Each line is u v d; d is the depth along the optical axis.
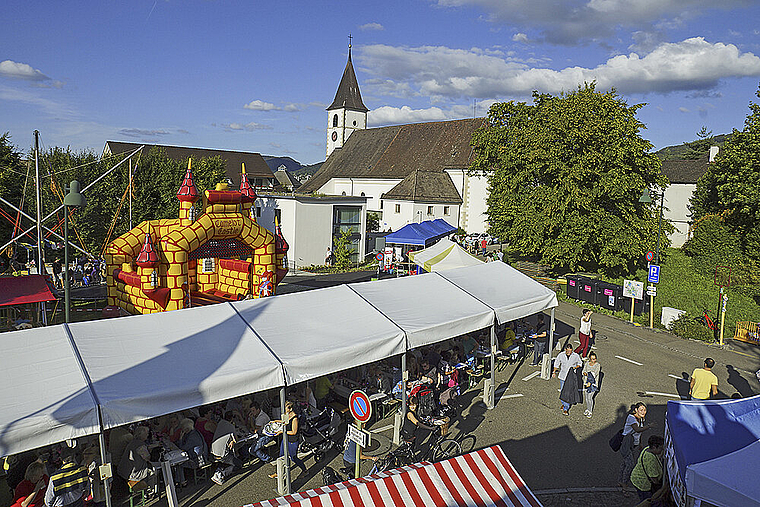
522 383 16.45
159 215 40.78
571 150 34.88
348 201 41.41
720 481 6.42
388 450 10.04
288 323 11.70
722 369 18.73
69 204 13.36
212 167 46.56
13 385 8.30
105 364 9.21
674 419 8.24
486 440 12.56
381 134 76.75
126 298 18.45
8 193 36.75
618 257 35.28
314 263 39.72
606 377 17.38
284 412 10.14
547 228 35.16
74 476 8.73
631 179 35.19
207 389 9.20
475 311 14.23
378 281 14.91
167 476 8.99
